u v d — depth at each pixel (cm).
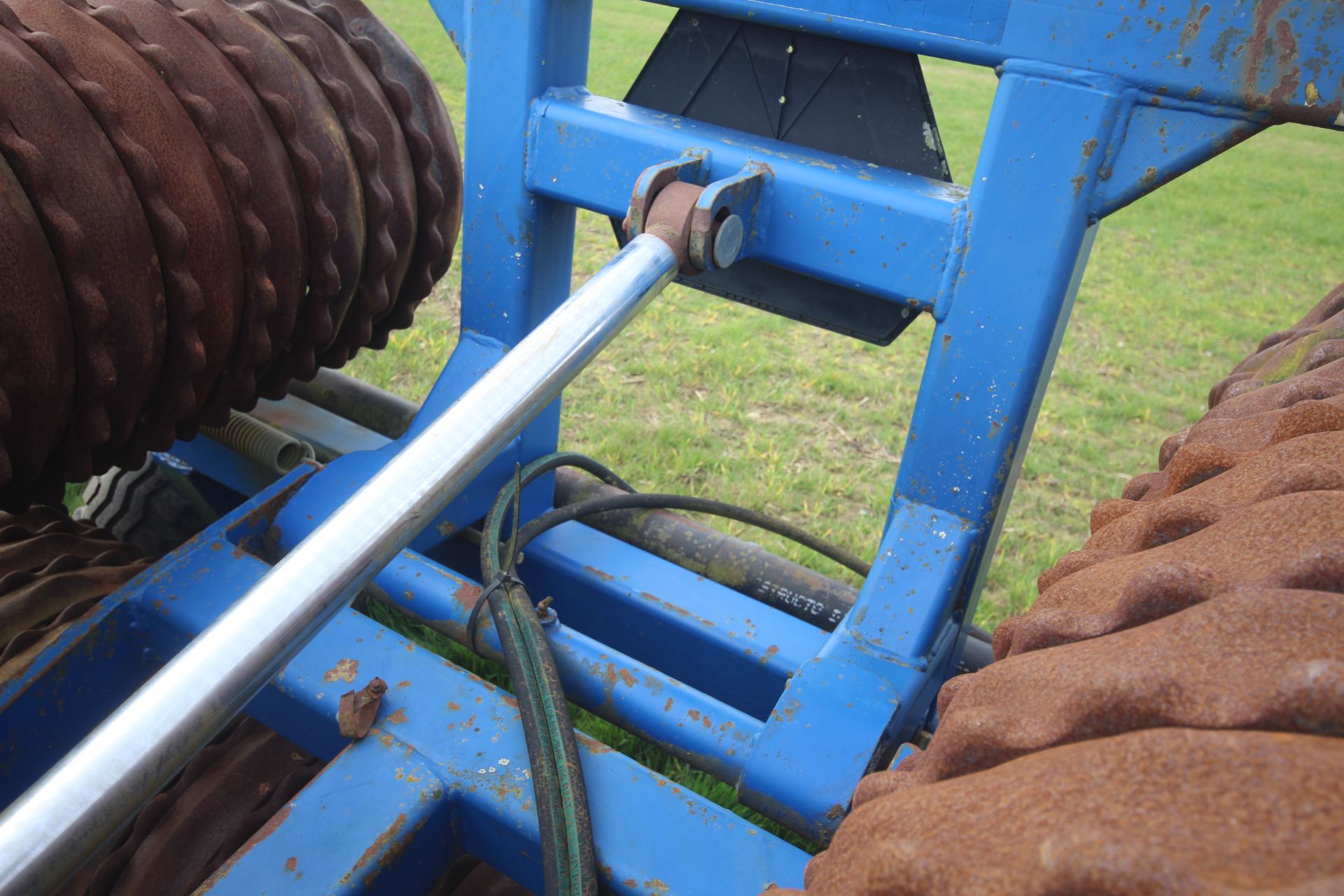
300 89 133
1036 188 111
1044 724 54
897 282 122
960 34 111
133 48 115
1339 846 36
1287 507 63
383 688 109
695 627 154
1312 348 112
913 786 62
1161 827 40
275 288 128
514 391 91
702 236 112
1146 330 486
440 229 164
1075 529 301
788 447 326
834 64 125
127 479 193
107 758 62
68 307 102
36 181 96
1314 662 45
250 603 72
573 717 185
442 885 119
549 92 141
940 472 128
